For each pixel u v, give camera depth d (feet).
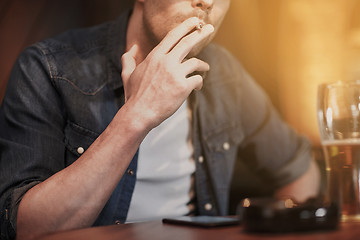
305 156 5.76
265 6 9.05
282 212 2.01
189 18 3.38
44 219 3.15
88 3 8.54
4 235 3.41
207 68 3.39
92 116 4.14
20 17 7.79
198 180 4.57
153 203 4.28
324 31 8.77
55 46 4.34
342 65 8.73
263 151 5.55
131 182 4.11
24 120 3.92
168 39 3.31
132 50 3.66
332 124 2.58
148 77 3.22
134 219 4.21
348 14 8.70
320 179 6.03
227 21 9.07
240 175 7.79
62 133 4.10
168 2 3.77
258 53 9.11
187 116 4.60
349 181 2.52
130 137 3.12
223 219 2.56
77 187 3.11
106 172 3.12
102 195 3.14
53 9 8.17
